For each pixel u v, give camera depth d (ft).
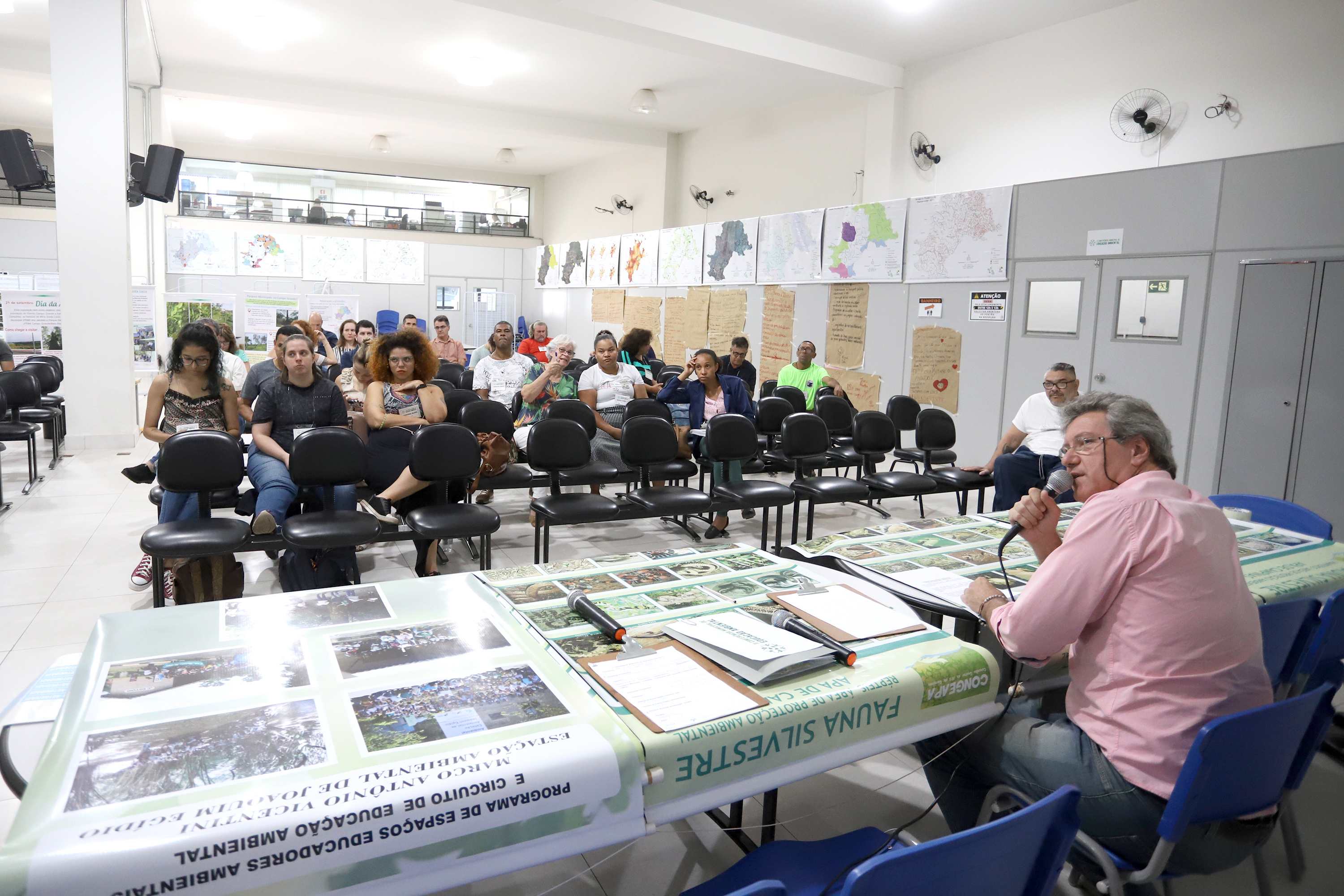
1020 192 22.84
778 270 31.99
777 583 7.30
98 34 23.15
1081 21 24.49
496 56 31.96
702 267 36.83
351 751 4.27
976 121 27.81
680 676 5.30
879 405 27.73
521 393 19.13
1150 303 20.04
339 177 54.75
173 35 30.32
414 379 15.58
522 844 4.16
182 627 5.89
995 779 6.23
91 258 23.98
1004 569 7.32
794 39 27.53
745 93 35.17
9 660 10.75
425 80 35.35
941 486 18.26
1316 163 16.89
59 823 3.61
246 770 4.06
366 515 12.79
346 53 32.01
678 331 38.96
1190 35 21.90
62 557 15.03
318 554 12.67
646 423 16.20
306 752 4.24
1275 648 7.17
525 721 4.65
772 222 32.14
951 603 7.03
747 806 8.09
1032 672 7.89
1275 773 5.39
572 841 4.27
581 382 20.61
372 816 3.82
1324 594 8.11
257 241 49.34
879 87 30.14
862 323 28.19
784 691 5.17
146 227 36.22
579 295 49.08
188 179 51.19
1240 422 18.48
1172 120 22.43
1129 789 5.41
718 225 35.60
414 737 4.42
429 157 52.95
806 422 17.33
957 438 25.14
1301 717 5.30
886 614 6.55
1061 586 5.61
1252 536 9.90
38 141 46.44
